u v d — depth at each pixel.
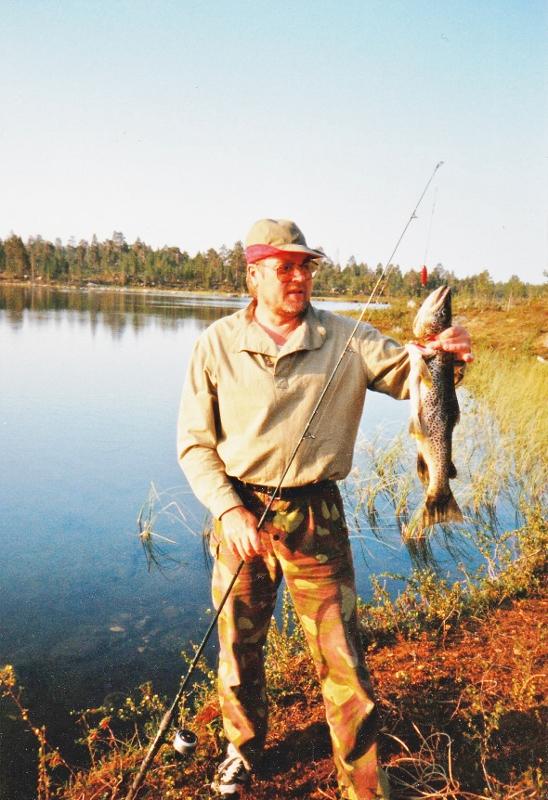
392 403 14.32
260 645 2.69
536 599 4.39
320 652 2.49
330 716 2.46
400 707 3.19
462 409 11.23
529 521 5.38
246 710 2.68
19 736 3.48
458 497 7.31
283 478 2.49
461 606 4.30
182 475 8.02
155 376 15.88
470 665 3.58
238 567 2.59
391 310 28.45
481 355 17.52
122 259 113.81
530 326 22.23
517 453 8.57
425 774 2.74
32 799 3.03
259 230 2.51
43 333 25.23
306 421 2.49
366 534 6.55
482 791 2.69
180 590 5.10
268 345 2.51
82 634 4.47
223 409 2.59
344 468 2.59
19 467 8.12
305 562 2.50
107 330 27.77
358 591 5.22
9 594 4.98
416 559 5.90
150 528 6.24
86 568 5.44
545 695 3.23
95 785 2.94
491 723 2.84
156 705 3.55
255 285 2.61
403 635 4.02
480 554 5.96
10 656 4.21
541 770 2.76
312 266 2.59
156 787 2.88
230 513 2.50
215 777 2.77
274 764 2.92
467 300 35.75
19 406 11.83
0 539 5.93
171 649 4.32
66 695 3.82
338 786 2.71
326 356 2.54
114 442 9.49
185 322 33.94
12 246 104.19
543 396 11.16
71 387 13.95
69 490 7.33
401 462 8.78
